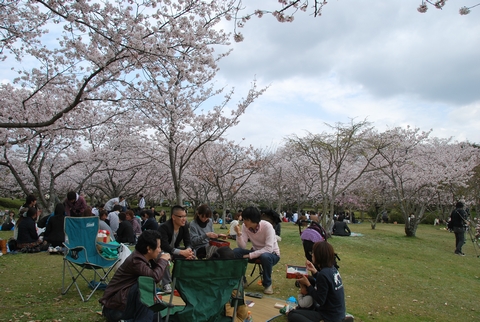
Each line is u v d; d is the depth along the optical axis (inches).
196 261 113.6
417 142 639.8
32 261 263.0
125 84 280.2
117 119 479.2
